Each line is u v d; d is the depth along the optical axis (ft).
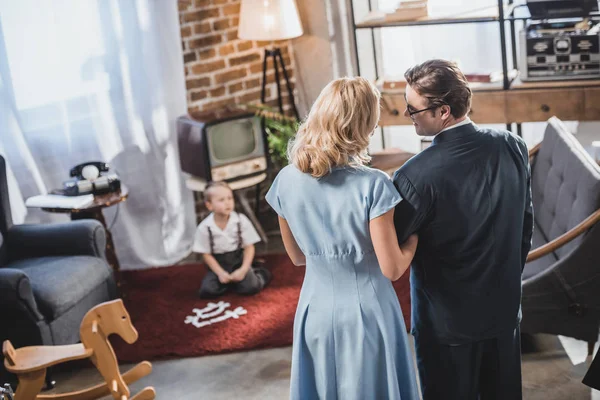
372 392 8.01
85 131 15.51
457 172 7.38
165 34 15.75
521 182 7.66
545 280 10.77
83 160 15.64
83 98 15.33
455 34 16.52
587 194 10.62
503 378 8.25
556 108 14.73
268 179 17.67
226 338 12.68
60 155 15.46
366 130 7.42
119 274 14.39
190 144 15.37
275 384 11.41
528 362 11.26
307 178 7.57
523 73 14.88
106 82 15.44
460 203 7.43
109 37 15.25
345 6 16.62
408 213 7.48
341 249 7.70
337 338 7.92
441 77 7.30
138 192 16.25
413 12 15.55
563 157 11.92
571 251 10.59
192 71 16.66
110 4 15.10
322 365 8.05
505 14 15.17
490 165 7.47
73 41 14.98
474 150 7.42
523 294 10.89
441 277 7.80
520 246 7.89
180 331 13.07
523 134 16.51
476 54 16.48
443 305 7.86
